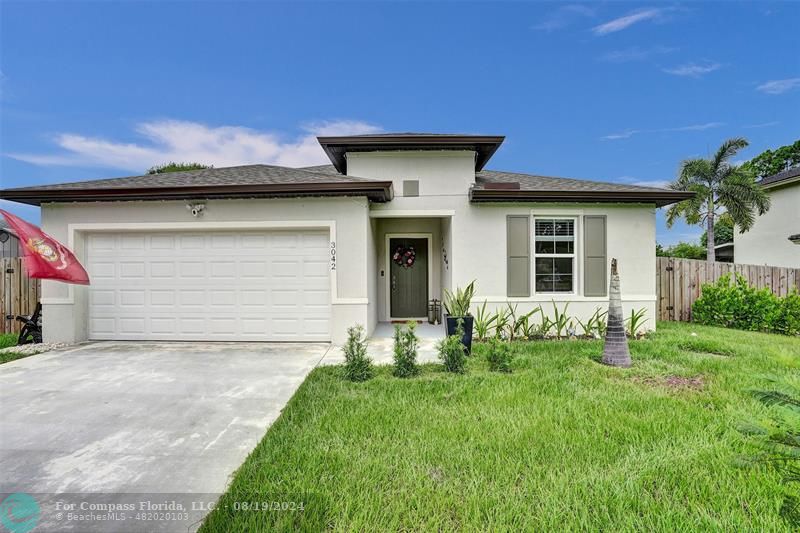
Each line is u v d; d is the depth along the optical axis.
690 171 17.75
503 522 2.51
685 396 4.73
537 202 9.12
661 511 2.62
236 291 8.29
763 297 9.42
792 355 2.18
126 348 7.75
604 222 9.16
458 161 9.41
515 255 9.16
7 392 5.18
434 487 2.89
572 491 2.81
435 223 11.45
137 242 8.35
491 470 3.11
